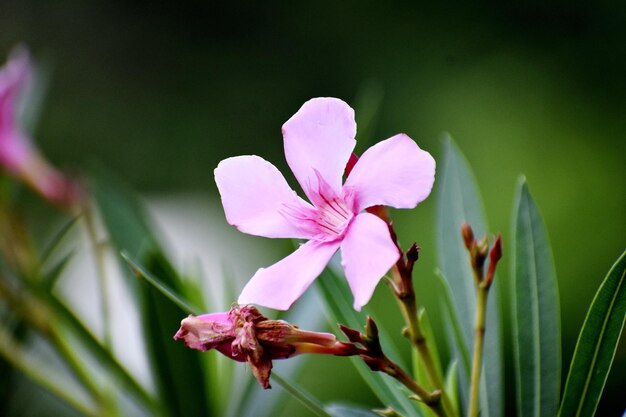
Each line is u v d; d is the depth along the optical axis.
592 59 1.25
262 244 0.93
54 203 0.62
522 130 1.17
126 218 0.58
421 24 1.36
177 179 1.33
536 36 1.30
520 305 0.50
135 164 1.33
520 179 0.51
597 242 0.97
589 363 0.48
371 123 0.58
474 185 0.53
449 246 0.53
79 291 0.71
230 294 0.56
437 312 0.86
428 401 0.47
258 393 0.56
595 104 1.22
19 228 0.58
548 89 1.25
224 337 0.47
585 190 1.04
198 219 0.97
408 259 0.47
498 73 1.28
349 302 0.52
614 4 1.27
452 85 1.30
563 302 0.94
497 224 1.02
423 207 0.93
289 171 1.36
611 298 0.47
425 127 1.26
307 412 0.74
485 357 0.51
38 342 0.62
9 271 0.59
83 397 0.60
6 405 0.58
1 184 0.61
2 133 0.62
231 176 0.48
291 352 0.47
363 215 0.46
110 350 0.55
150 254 0.54
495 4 1.33
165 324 0.53
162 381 0.54
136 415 0.58
